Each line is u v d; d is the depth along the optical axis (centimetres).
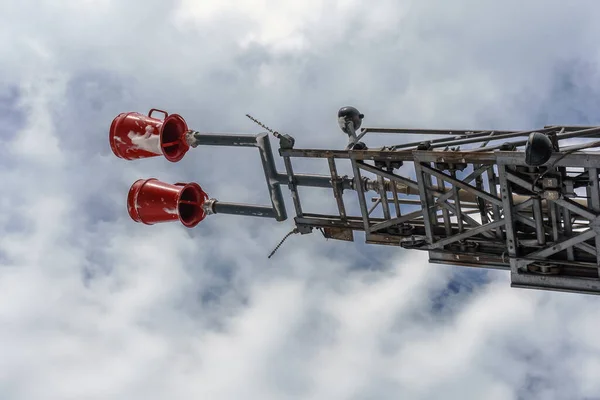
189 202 1091
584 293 905
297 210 1081
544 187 869
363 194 1013
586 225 969
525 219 914
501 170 889
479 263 979
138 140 1092
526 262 923
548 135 869
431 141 1010
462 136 1020
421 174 951
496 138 991
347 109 1091
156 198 1095
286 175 1066
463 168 934
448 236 978
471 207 1020
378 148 998
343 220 1061
